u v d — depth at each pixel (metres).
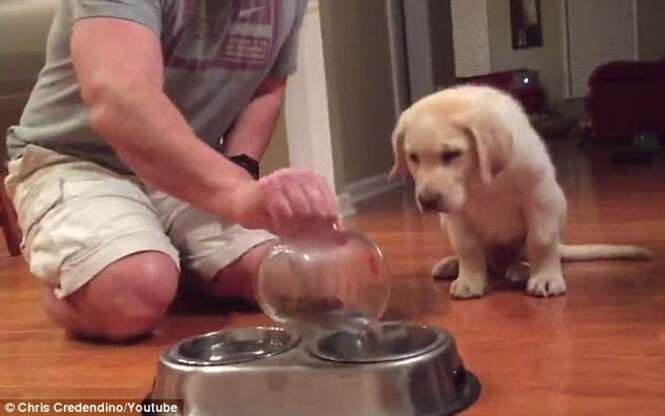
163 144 1.21
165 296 1.44
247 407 1.03
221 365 1.05
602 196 2.52
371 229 2.38
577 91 4.83
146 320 1.43
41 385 1.25
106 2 1.30
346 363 1.02
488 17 4.89
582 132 4.14
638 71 3.81
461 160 1.46
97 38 1.28
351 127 3.06
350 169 3.04
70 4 1.48
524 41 4.88
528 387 1.08
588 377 1.10
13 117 2.45
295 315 1.20
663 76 3.78
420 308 1.49
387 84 3.38
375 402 1.00
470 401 1.04
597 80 3.89
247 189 1.18
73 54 1.30
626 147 3.55
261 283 1.26
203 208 1.24
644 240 1.88
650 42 4.69
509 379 1.12
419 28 3.62
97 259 1.41
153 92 1.24
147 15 1.32
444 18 3.92
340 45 3.00
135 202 1.50
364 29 3.19
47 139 1.54
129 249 1.41
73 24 1.33
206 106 1.59
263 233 1.60
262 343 1.13
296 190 1.15
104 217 1.44
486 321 1.38
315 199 1.15
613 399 1.03
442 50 3.88
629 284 1.52
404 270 1.81
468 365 1.18
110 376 1.27
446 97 1.50
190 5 1.49
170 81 1.54
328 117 2.59
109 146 1.54
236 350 1.12
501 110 1.47
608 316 1.35
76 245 1.42
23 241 1.55
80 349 1.42
